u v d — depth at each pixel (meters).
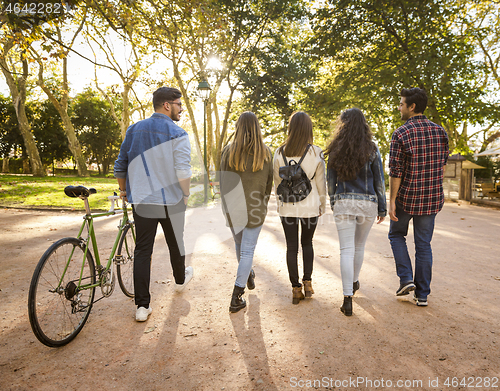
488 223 7.77
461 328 2.65
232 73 17.86
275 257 4.80
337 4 15.09
